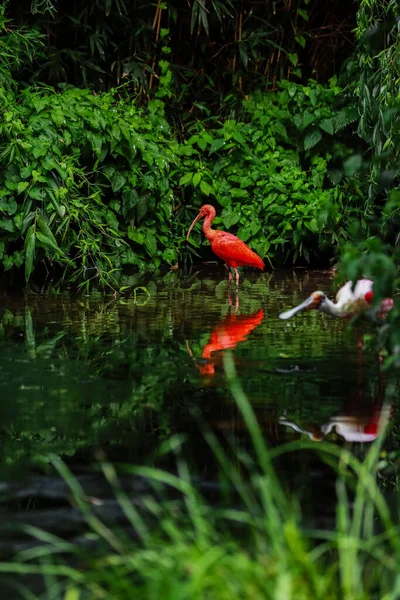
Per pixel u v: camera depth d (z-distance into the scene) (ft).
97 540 19.99
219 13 62.80
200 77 67.87
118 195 59.11
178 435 26.61
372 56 54.19
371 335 38.81
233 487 22.85
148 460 24.70
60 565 19.15
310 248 60.44
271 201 59.72
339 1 70.13
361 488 19.77
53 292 50.52
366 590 17.99
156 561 17.60
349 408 29.04
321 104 62.39
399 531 20.35
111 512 21.44
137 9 65.72
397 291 43.45
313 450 25.44
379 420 27.94
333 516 21.30
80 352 36.32
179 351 36.40
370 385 31.53
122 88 66.54
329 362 34.53
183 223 62.18
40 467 24.20
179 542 17.67
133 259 57.82
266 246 59.26
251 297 48.83
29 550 19.71
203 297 48.80
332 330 40.22
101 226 55.11
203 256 63.93
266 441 26.05
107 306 46.24
